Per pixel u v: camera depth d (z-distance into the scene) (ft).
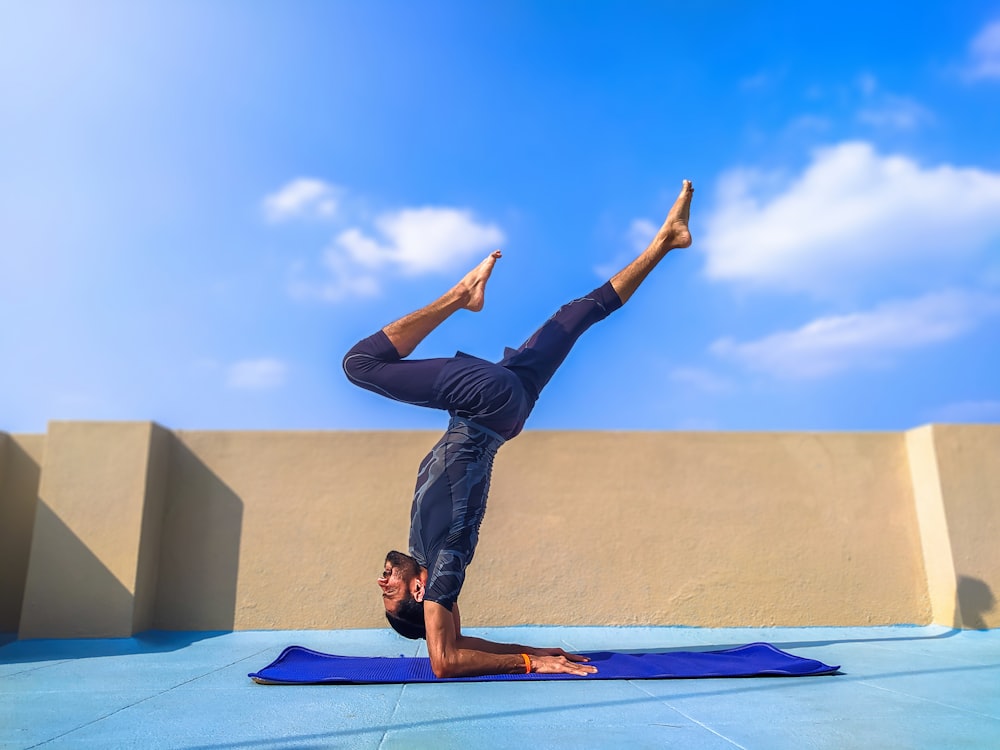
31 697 8.36
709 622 16.21
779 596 16.43
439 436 16.99
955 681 9.03
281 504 16.56
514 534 16.43
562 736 6.06
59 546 15.34
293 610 16.07
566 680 8.95
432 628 9.09
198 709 7.43
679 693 8.11
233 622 15.99
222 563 16.28
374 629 15.94
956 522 16.03
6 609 16.55
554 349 10.00
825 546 16.74
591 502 16.71
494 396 9.40
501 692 8.22
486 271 9.85
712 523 16.75
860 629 16.12
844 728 6.34
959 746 5.71
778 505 16.90
